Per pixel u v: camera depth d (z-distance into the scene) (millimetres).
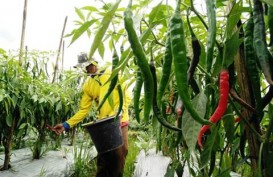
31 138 4340
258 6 682
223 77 720
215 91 955
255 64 701
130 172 3951
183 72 593
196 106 728
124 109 2805
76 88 4840
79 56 3189
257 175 781
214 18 585
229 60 721
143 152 5055
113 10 613
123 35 915
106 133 2543
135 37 609
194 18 939
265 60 629
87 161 3949
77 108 4910
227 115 883
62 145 5469
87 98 3082
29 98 3338
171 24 623
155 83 732
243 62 827
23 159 4016
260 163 747
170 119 1611
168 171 1259
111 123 2551
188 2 827
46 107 4004
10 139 3416
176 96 1209
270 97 710
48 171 3539
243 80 825
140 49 614
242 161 872
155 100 730
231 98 853
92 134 2580
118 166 2809
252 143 835
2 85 3020
